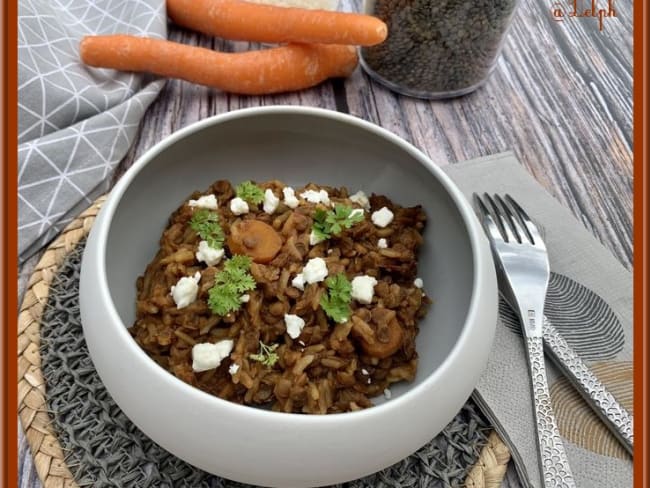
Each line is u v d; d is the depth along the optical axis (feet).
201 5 1.10
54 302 0.71
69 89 0.93
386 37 1.02
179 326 0.62
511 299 0.71
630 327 0.72
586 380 0.65
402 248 0.70
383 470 0.60
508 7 0.96
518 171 0.89
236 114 0.71
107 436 0.62
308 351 0.61
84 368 0.66
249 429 0.50
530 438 0.62
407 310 0.65
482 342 0.58
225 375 0.61
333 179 0.79
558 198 0.93
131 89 1.02
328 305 0.62
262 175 0.79
